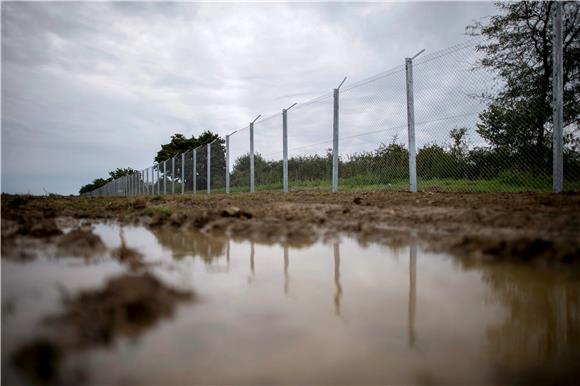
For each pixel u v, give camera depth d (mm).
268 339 1299
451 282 1941
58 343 1221
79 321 1377
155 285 1732
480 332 1358
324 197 7133
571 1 6598
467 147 6488
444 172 7070
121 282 1651
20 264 2375
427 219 3688
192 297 1731
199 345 1238
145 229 4277
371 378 1046
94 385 998
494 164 6234
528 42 7832
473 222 3312
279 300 1719
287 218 4258
